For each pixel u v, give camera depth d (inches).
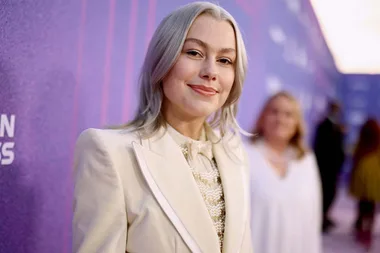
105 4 71.4
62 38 62.8
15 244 57.3
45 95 60.4
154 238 39.9
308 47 235.9
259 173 92.6
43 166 61.1
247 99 140.4
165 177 42.2
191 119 46.7
